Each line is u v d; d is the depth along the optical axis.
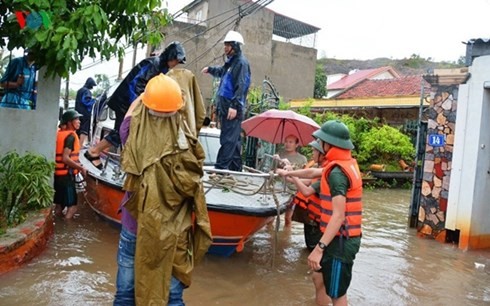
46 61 5.56
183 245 2.87
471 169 7.70
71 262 5.15
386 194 14.55
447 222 7.94
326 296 4.61
